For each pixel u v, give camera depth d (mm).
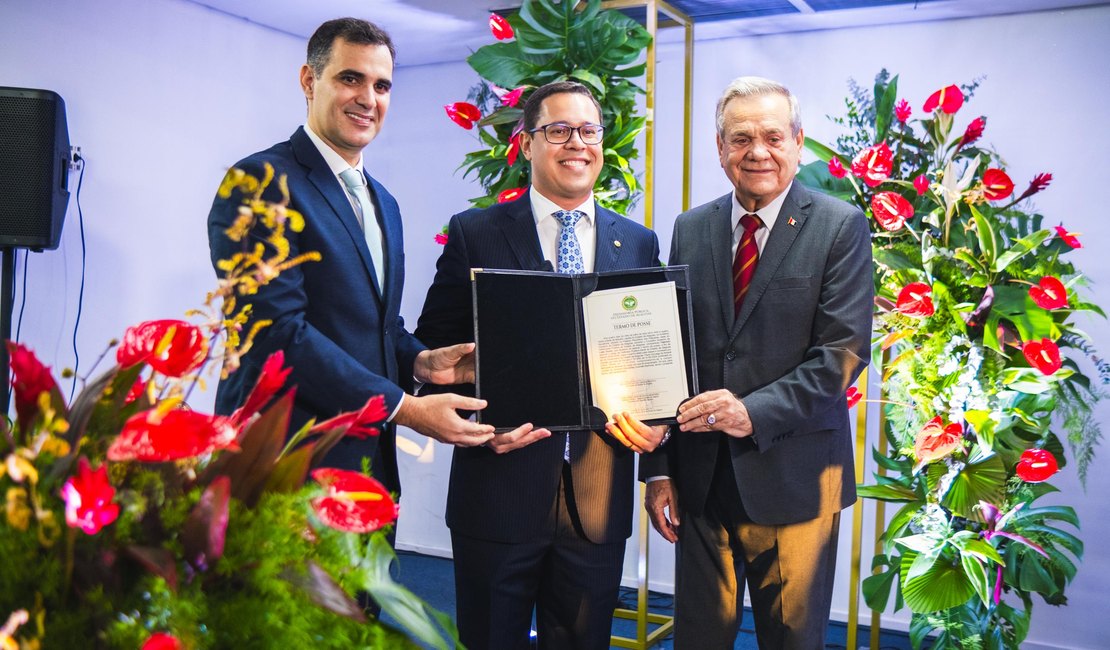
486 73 3480
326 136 2244
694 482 2418
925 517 3160
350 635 1023
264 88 4703
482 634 2367
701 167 4484
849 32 4203
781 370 2336
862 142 3795
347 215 2199
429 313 2518
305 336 2064
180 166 4270
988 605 2922
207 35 4379
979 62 4000
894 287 3211
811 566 2354
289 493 1054
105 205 3953
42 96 3334
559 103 2381
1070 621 3881
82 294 3896
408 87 5180
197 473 1083
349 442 2082
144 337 1056
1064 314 3256
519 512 2320
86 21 3855
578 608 2381
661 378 2240
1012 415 3201
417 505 5230
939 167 3367
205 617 949
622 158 3471
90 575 934
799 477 2324
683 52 4473
